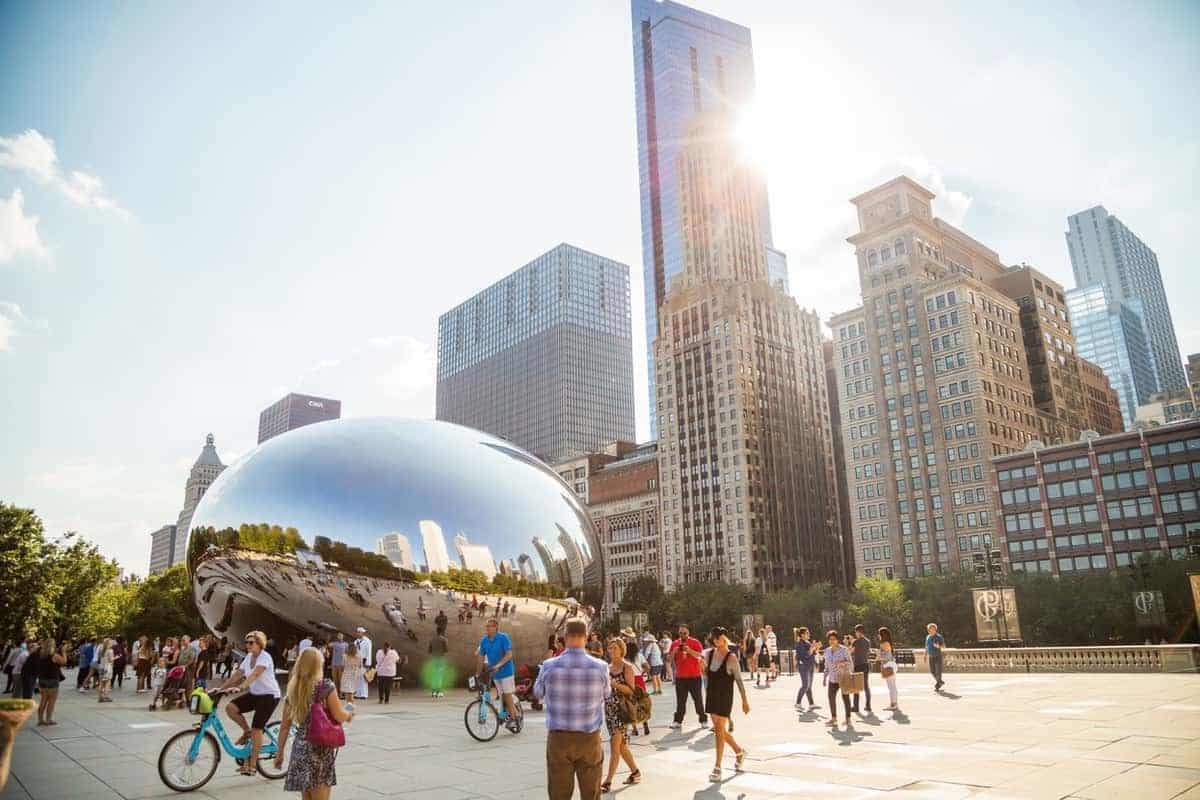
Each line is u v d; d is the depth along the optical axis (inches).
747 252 7180.1
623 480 6195.9
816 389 6136.8
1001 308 4697.3
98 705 833.5
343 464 944.3
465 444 1030.4
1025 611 2977.4
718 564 5211.6
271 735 401.4
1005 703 675.4
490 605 930.1
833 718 569.6
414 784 371.9
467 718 521.7
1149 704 625.0
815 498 5797.2
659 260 7755.9
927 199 5152.6
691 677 581.0
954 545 4222.4
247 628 1074.7
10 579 2009.1
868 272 4906.5
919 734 505.7
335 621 934.4
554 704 251.8
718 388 5521.7
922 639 3201.3
